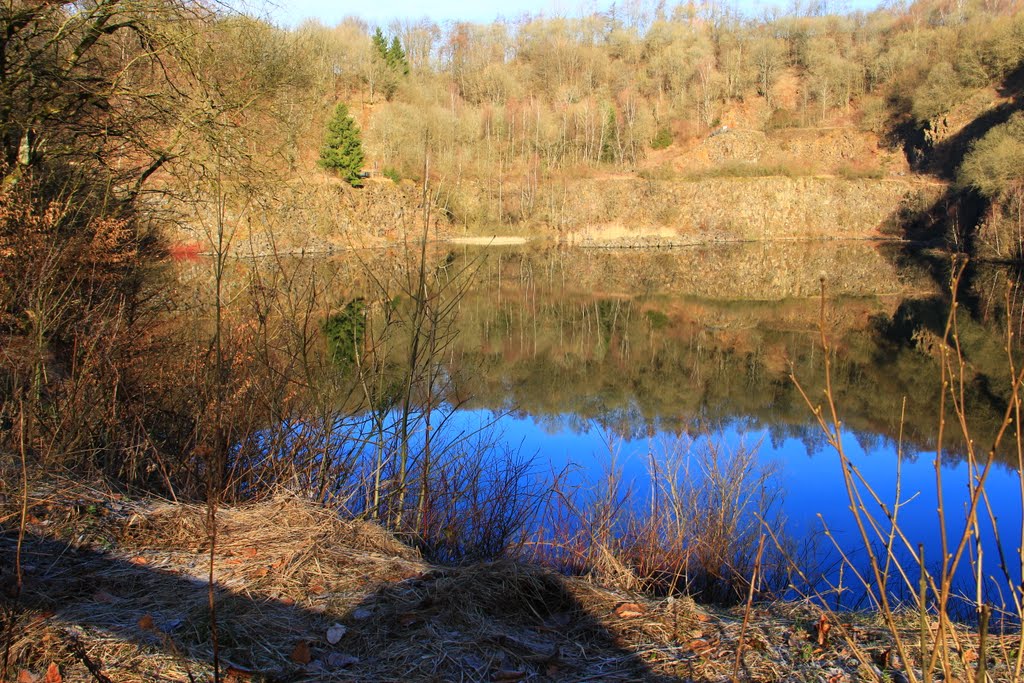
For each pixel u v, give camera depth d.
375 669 2.79
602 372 13.62
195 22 8.73
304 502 4.41
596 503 5.45
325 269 14.96
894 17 66.38
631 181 44.84
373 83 44.31
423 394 6.25
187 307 7.10
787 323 19.58
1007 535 5.96
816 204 45.31
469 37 64.25
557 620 3.29
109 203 8.20
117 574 3.35
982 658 1.96
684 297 24.50
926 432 9.60
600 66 59.62
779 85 58.34
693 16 70.12
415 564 3.77
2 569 3.21
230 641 2.90
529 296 24.56
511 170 44.69
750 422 10.14
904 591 4.79
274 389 5.34
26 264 5.22
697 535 5.01
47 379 4.92
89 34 8.13
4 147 7.40
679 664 2.90
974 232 31.92
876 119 51.22
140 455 4.88
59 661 2.67
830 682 2.72
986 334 17.11
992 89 46.22
